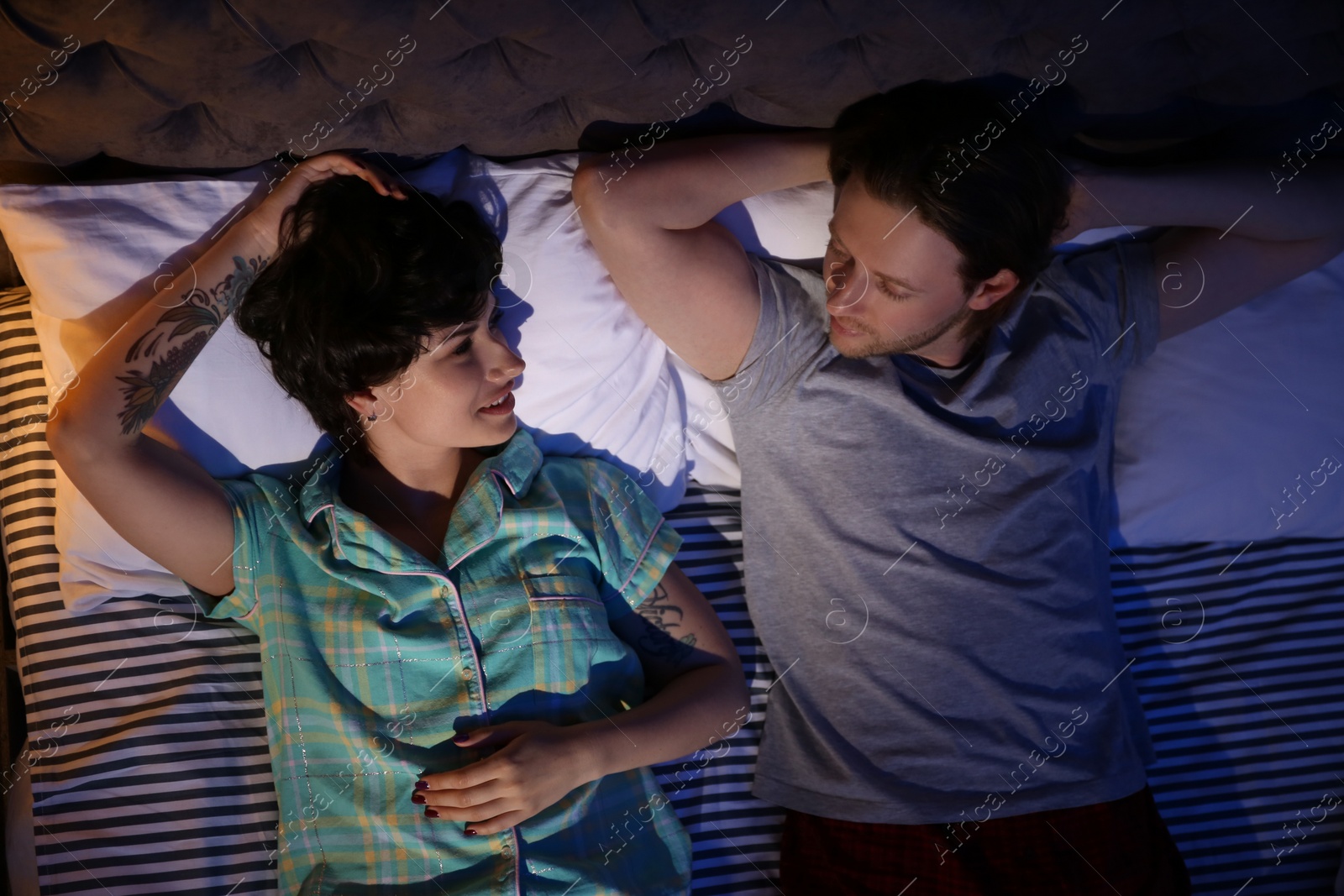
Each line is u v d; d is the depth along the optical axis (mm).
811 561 1326
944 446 1309
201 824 1206
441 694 1125
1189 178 1358
